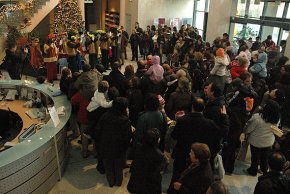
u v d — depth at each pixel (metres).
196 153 2.66
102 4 18.94
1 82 5.93
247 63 5.86
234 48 9.22
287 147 3.82
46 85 5.82
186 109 4.32
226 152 4.41
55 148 4.17
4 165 3.26
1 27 9.24
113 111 3.79
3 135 5.30
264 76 6.59
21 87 5.77
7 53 7.49
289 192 2.62
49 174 4.08
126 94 4.70
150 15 15.34
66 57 9.29
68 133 5.75
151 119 3.66
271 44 8.95
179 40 9.75
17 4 10.26
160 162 3.07
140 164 3.10
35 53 9.25
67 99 5.20
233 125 4.14
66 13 12.62
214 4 11.98
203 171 2.66
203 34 14.62
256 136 4.21
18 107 5.40
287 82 5.62
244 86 4.28
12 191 3.51
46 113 4.90
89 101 4.56
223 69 5.70
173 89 4.98
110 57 10.79
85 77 4.57
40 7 10.81
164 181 4.33
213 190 2.15
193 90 5.94
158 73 4.95
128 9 16.03
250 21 11.17
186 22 15.81
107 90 4.27
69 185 4.26
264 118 4.10
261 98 5.44
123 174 4.49
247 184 4.32
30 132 4.23
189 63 6.35
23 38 9.37
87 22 19.75
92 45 9.77
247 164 4.84
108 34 10.56
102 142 3.89
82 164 4.77
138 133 3.70
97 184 4.29
